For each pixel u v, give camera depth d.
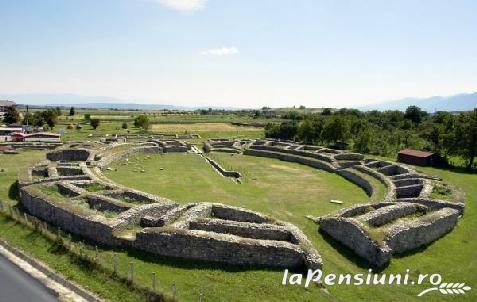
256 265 24.20
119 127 123.06
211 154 78.94
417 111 126.62
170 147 80.38
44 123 117.75
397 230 27.47
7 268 23.88
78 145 71.19
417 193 43.72
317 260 23.72
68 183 37.50
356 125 97.19
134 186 47.06
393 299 21.92
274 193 46.66
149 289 20.42
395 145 82.94
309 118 104.06
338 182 54.00
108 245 26.27
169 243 24.73
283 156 74.12
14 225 30.06
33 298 20.56
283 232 27.11
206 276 22.72
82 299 20.59
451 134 65.19
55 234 28.44
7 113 124.19
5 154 66.06
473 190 47.47
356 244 27.70
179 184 49.56
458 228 33.22
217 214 32.25
